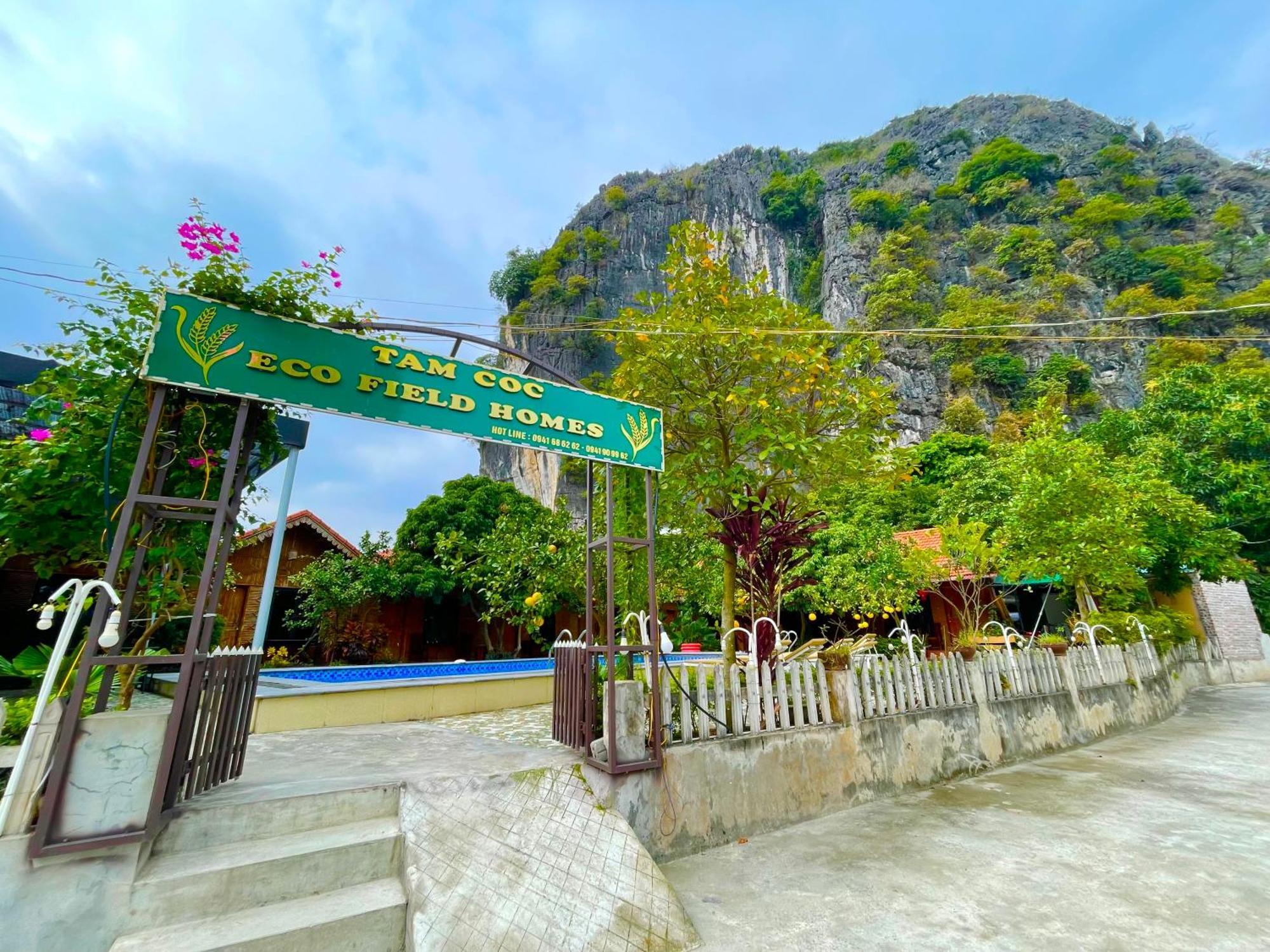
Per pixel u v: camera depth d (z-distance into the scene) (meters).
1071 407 37.47
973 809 4.82
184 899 2.43
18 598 8.63
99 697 2.97
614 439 4.24
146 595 3.70
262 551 14.55
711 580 9.67
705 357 5.79
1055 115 61.81
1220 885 3.34
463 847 2.99
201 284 2.96
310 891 2.70
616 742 3.70
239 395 2.91
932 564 12.66
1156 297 43.00
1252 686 14.00
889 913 3.04
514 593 11.11
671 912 2.92
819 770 4.75
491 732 6.25
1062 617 16.47
